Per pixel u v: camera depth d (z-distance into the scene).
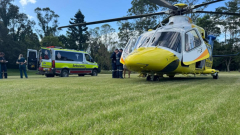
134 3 28.80
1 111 1.98
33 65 13.88
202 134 1.31
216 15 33.09
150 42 6.54
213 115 1.73
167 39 6.45
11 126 1.48
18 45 42.88
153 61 5.77
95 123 1.51
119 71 9.16
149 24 28.88
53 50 12.98
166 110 1.92
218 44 41.06
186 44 6.66
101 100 2.58
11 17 46.94
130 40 7.94
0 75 11.06
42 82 6.33
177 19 7.45
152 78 6.65
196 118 1.63
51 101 2.55
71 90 3.81
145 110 1.93
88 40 53.19
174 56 6.14
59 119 1.66
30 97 2.93
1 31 40.34
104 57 46.78
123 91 3.61
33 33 51.88
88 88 4.17
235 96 2.91
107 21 7.80
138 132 1.30
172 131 1.31
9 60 41.50
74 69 13.96
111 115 1.73
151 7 28.09
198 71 7.71
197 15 22.94
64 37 55.78
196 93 3.28
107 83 5.71
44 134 1.28
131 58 5.85
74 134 1.29
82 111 1.94
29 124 1.53
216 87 4.31
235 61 41.09
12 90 3.83
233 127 1.41
